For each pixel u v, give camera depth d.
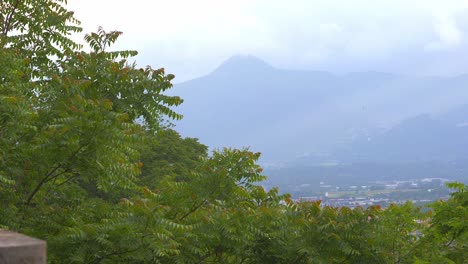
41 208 9.62
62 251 8.13
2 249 1.96
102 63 12.12
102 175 9.87
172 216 9.60
